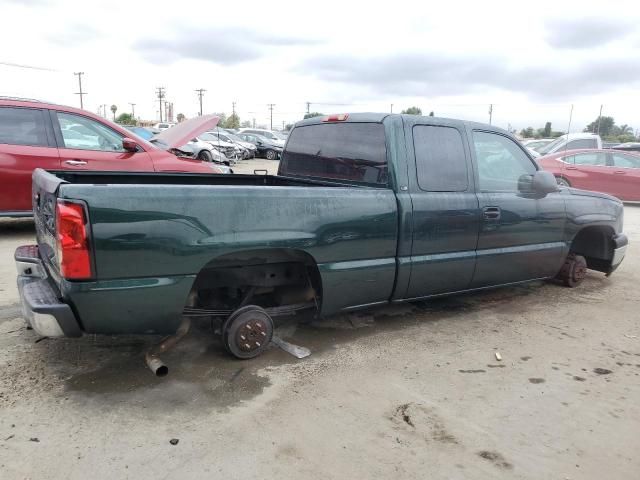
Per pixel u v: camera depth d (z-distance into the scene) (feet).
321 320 14.49
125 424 9.00
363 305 12.81
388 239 12.43
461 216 13.65
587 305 16.93
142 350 11.89
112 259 9.12
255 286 11.84
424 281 13.39
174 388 10.32
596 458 8.66
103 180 13.64
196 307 11.52
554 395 10.77
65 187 8.78
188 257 9.78
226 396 10.12
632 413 10.16
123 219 9.12
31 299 9.41
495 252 14.74
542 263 16.34
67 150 21.31
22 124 20.76
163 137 26.53
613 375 11.83
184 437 8.71
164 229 9.48
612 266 19.13
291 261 11.85
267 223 10.59
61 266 8.91
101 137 22.27
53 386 10.15
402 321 14.71
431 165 13.32
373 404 10.07
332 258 11.66
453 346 13.10
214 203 9.98
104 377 10.61
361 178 13.46
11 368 10.77
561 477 8.14
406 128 13.06
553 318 15.55
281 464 8.14
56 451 8.18
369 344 12.98
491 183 14.67
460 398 10.47
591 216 17.48
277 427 9.14
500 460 8.50
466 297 17.28
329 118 14.79
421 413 9.82
